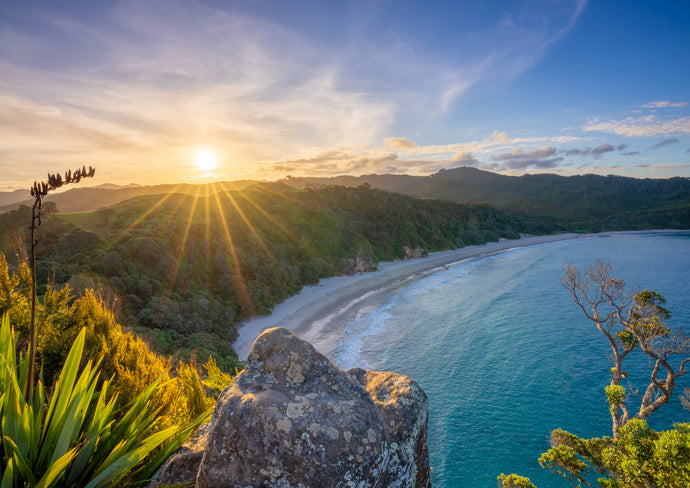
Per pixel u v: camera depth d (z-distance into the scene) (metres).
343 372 4.05
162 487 3.52
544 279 80.69
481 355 42.41
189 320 43.00
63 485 3.65
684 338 16.17
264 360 4.09
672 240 145.25
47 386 5.72
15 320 5.75
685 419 28.56
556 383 35.47
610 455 11.26
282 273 70.12
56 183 3.96
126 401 5.34
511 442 27.92
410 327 52.25
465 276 87.69
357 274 90.94
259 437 3.18
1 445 3.63
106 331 6.62
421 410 4.59
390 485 3.68
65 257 46.88
